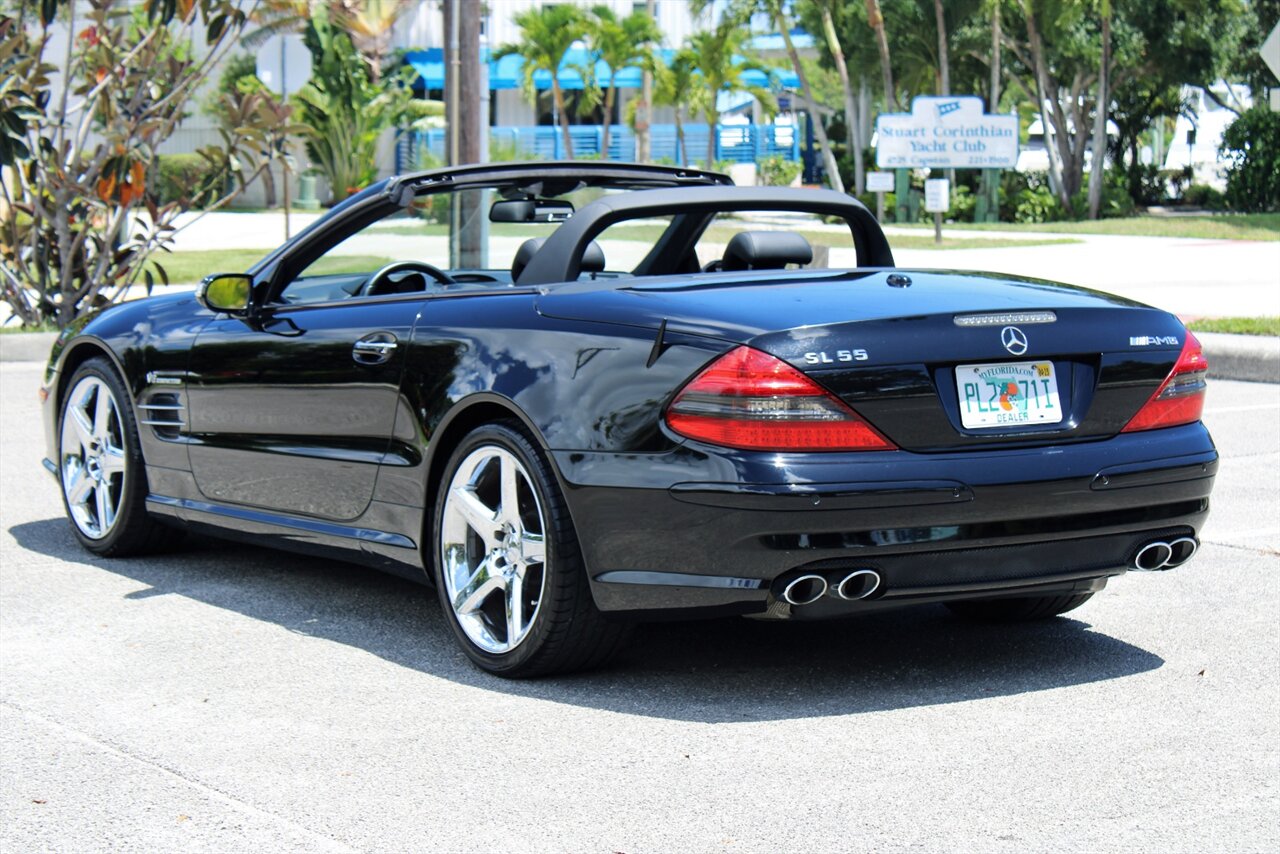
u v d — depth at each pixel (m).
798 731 4.41
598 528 4.56
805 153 54.38
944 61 41.59
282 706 4.70
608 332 4.66
